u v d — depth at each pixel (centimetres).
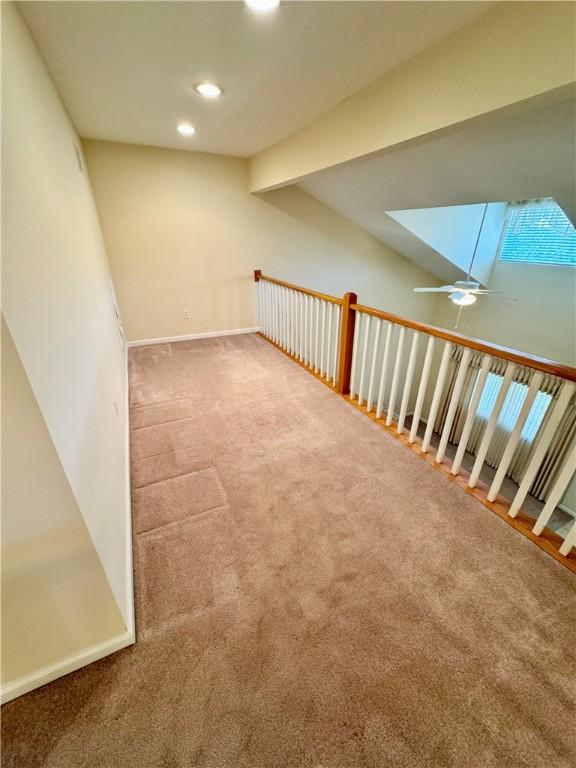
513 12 114
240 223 411
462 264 441
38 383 76
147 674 107
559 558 142
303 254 461
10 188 82
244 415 258
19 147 99
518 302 441
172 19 130
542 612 124
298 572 139
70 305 127
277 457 210
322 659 110
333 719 97
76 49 152
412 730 94
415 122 161
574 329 388
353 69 169
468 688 103
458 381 178
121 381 268
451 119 144
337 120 221
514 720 96
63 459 84
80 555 95
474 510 169
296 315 357
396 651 112
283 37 142
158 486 185
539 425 372
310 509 170
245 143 316
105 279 284
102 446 137
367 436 232
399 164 265
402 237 428
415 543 151
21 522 83
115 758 90
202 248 403
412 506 172
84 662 108
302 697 101
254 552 147
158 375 329
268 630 118
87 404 123
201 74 177
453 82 140
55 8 123
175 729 95
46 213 117
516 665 108
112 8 124
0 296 65
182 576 137
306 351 352
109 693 102
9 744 93
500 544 150
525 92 117
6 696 100
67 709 99
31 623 96
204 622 121
